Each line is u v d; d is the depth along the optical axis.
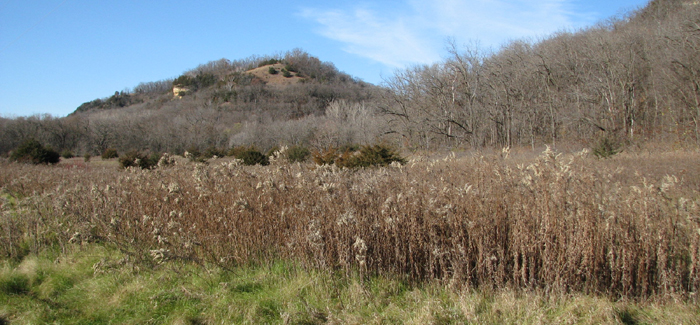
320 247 4.40
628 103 26.44
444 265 4.25
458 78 33.97
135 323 3.71
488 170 6.19
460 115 32.97
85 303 4.15
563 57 31.20
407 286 4.27
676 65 22.72
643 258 3.97
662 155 15.70
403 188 5.55
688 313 3.57
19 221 6.28
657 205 4.17
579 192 4.50
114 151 37.84
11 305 4.16
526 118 31.53
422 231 4.53
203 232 5.31
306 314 3.71
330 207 5.07
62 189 7.71
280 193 5.74
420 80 34.31
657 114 25.41
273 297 4.05
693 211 4.08
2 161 22.25
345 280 4.29
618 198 4.59
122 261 4.83
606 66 27.77
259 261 4.91
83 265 5.07
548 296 3.95
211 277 4.55
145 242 5.54
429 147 31.27
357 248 4.39
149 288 4.35
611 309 3.58
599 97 27.86
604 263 4.14
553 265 4.07
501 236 4.48
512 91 31.62
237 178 6.54
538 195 4.61
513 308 3.66
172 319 3.74
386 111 33.81
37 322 3.80
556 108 29.33
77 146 49.75
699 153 15.53
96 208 6.25
